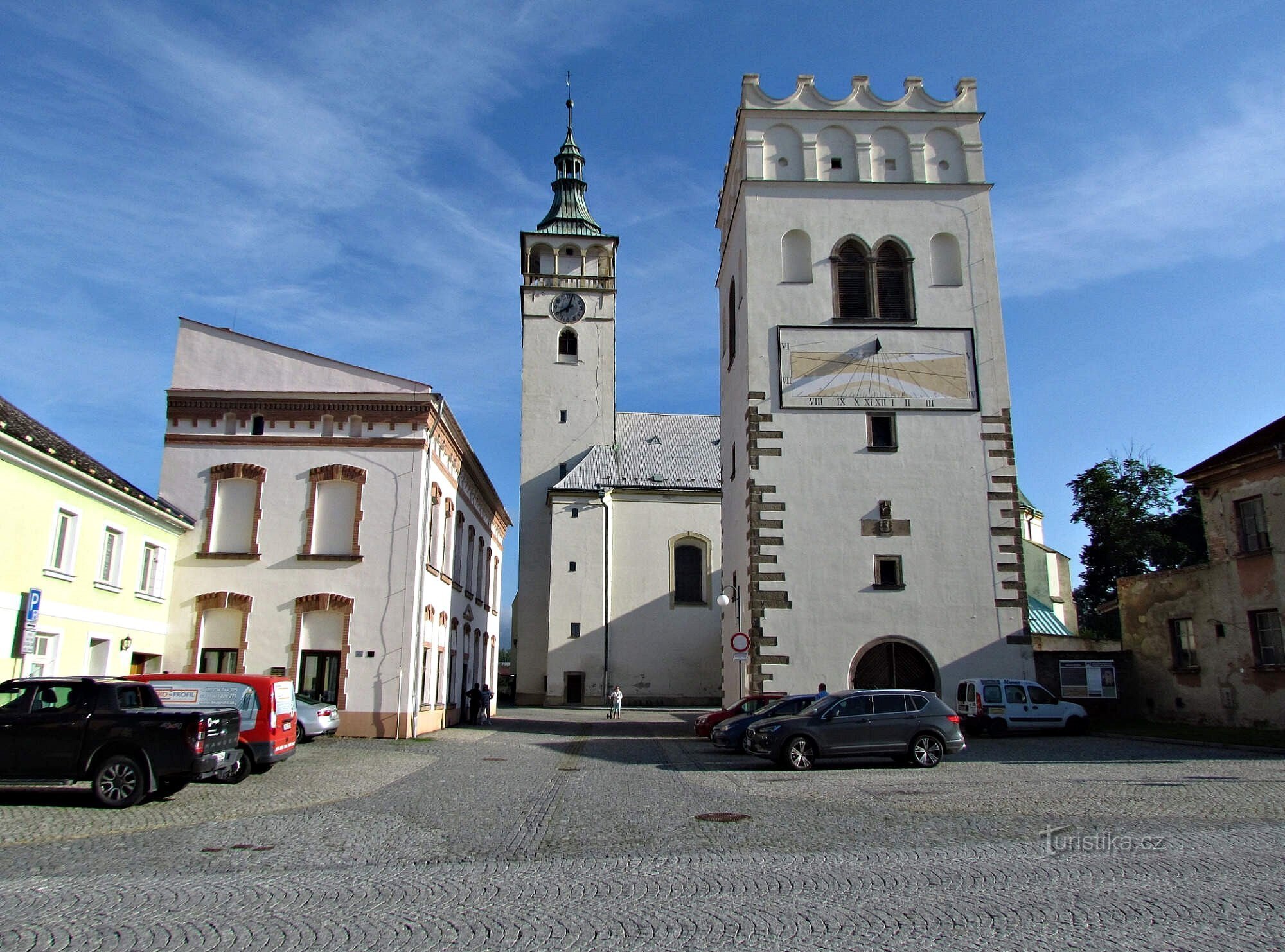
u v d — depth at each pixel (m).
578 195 72.94
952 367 30.97
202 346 30.50
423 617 30.05
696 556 61.12
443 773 20.41
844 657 28.67
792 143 32.91
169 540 28.72
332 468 29.72
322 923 8.00
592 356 68.44
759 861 10.40
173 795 16.47
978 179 32.66
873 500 29.78
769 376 30.72
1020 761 21.25
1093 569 58.00
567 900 8.74
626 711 54.03
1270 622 26.47
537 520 65.62
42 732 14.99
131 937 7.61
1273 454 25.84
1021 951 7.00
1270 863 9.82
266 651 28.67
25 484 21.59
